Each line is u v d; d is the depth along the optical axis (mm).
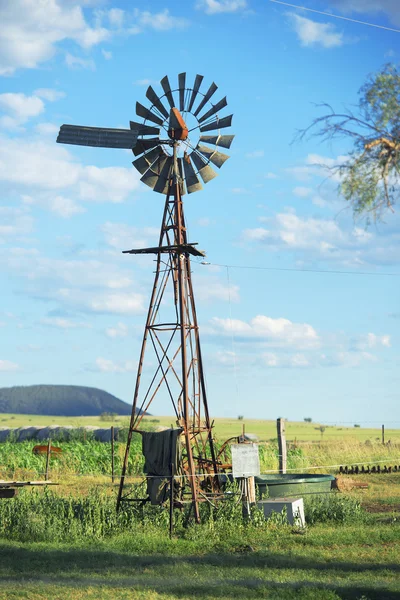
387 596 11305
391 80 9195
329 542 16156
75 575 13219
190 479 18328
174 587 11898
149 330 19859
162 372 19547
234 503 18656
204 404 20266
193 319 20156
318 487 21156
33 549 15680
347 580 12547
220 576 13039
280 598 11078
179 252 19719
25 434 48188
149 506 19328
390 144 9219
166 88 21000
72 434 45375
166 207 20438
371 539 16359
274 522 18047
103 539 17016
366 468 34062
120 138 20469
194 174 20562
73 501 19531
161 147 20797
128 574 13359
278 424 27438
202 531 17125
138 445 39094
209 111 20828
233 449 18812
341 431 116312
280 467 27266
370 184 9188
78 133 20562
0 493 19047
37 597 11336
